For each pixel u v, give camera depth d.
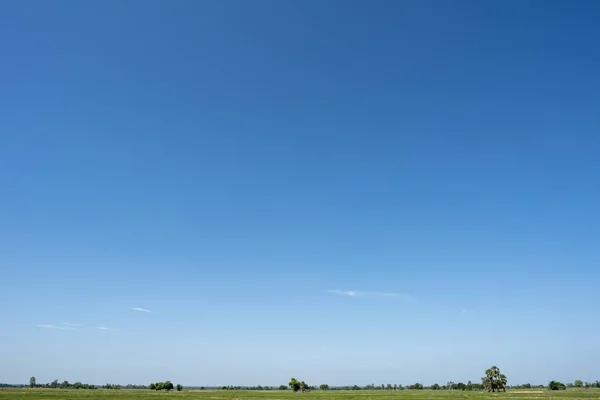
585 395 145.88
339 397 137.38
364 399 117.94
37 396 108.81
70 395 118.88
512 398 121.56
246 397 130.12
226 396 137.38
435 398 123.75
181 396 128.88
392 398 123.69
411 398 125.19
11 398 97.44
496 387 190.88
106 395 125.81
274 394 172.38
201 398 113.81
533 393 168.62
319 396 149.50
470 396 146.50
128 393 149.88
